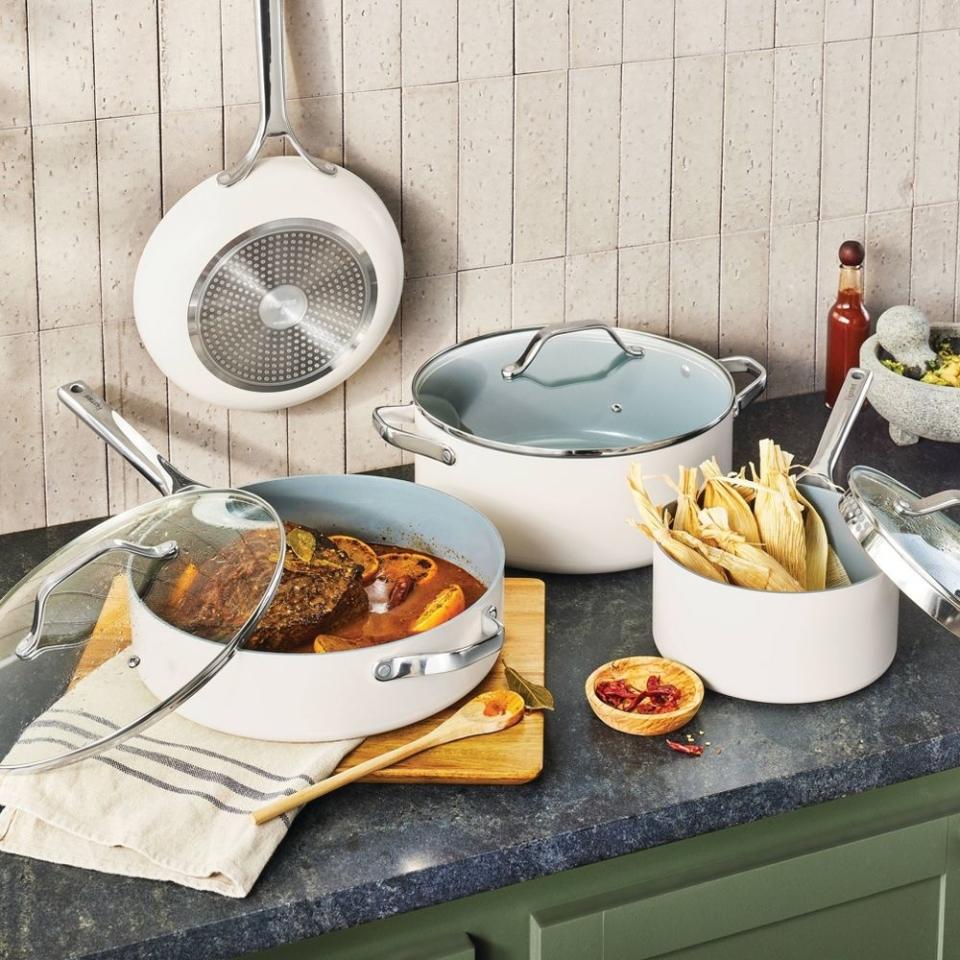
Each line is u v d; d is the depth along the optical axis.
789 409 1.84
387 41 1.52
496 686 1.25
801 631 1.19
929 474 1.65
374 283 1.53
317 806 1.13
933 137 1.82
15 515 1.54
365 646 1.24
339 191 1.48
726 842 1.18
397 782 1.15
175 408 1.57
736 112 1.70
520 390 1.55
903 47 1.76
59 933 1.00
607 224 1.69
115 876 1.05
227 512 1.20
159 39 1.42
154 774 1.13
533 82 1.60
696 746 1.19
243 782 1.12
